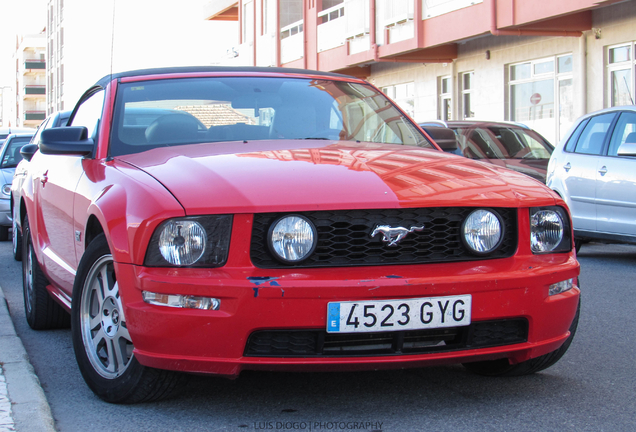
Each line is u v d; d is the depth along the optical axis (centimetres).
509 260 309
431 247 298
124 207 306
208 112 405
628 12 1414
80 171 388
